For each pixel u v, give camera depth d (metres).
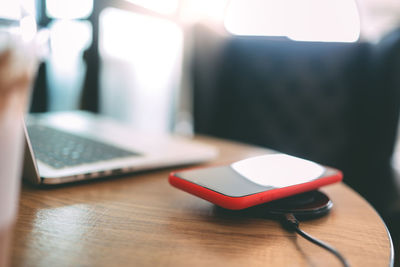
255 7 1.15
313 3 1.13
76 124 0.77
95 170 0.43
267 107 1.18
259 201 0.33
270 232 0.31
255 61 1.17
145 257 0.26
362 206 0.39
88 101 1.31
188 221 0.33
